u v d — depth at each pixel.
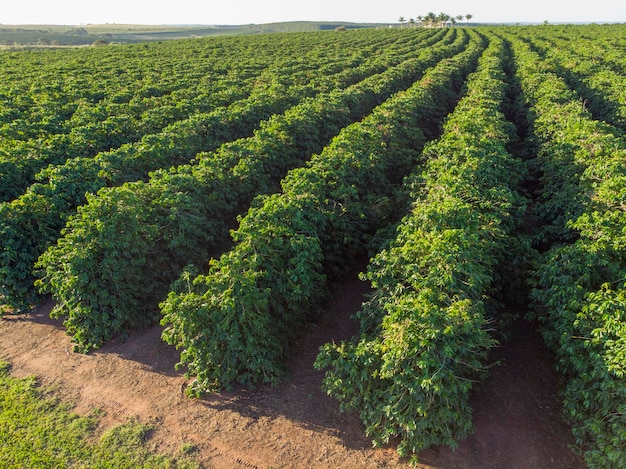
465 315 9.62
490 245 13.04
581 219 13.27
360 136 20.44
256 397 11.85
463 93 33.78
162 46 74.19
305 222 14.23
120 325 13.66
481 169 16.75
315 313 14.43
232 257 12.38
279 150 21.30
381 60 47.09
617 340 9.27
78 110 28.59
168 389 12.16
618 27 86.69
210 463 10.04
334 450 10.30
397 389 9.75
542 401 11.45
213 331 11.34
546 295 11.79
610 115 26.86
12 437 10.65
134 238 13.88
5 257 14.49
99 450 10.34
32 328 14.64
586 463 9.52
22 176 19.16
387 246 14.00
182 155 21.48
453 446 9.47
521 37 76.31
